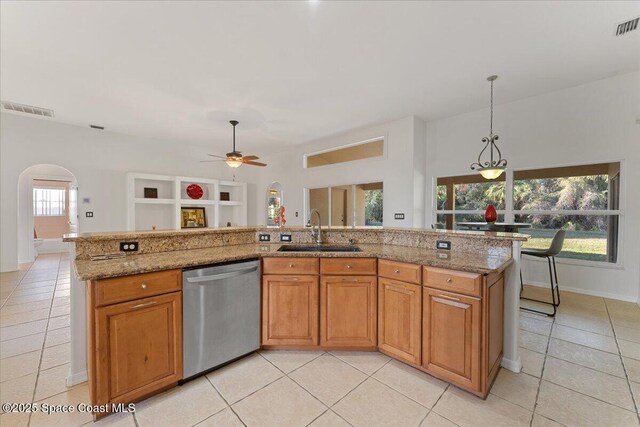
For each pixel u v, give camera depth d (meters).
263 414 1.61
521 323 2.87
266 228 2.93
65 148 5.31
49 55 2.86
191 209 6.82
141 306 1.66
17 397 1.72
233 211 7.86
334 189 6.24
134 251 2.15
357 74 3.32
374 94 3.91
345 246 2.75
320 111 4.55
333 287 2.25
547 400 1.73
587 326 2.79
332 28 2.47
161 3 2.14
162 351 1.76
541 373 2.01
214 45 2.71
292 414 1.61
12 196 4.90
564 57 3.00
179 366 1.83
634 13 2.29
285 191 7.47
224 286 2.04
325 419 1.57
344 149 6.23
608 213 3.65
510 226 3.47
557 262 4.03
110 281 1.55
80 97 3.95
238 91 3.76
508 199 4.41
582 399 1.74
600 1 2.16
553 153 3.97
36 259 6.12
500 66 3.18
